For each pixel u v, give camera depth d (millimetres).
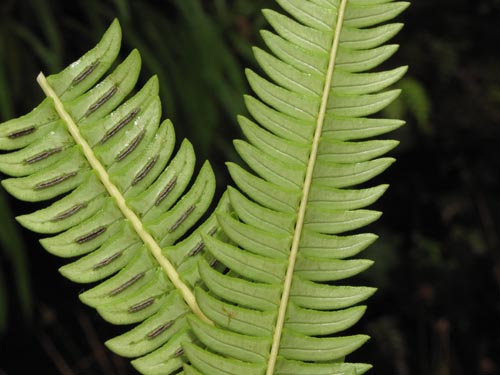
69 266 260
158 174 269
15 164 259
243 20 921
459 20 1218
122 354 258
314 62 269
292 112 269
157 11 845
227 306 255
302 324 260
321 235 263
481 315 1149
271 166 264
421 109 979
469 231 1188
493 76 1197
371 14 270
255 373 256
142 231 265
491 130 1185
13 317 955
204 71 800
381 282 1062
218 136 854
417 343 1140
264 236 260
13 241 705
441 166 1207
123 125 267
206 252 268
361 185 1211
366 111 269
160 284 263
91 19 800
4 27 771
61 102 262
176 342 260
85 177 264
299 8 271
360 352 1106
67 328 980
